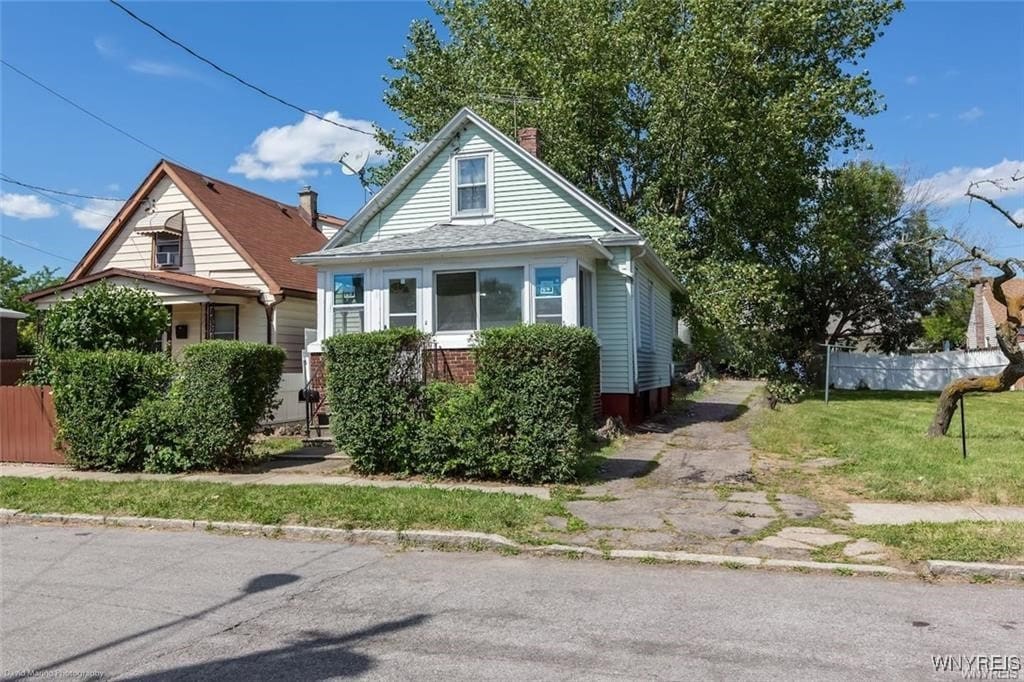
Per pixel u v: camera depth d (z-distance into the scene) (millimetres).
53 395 11719
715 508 8289
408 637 4789
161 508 8656
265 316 19141
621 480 9906
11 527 8406
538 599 5562
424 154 16078
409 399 10367
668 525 7582
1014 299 11562
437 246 13516
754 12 22391
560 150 23000
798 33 22859
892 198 31984
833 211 25312
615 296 15047
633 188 25109
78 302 13359
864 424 14961
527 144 18219
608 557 6699
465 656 4449
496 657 4426
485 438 9797
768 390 23000
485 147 15883
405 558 6855
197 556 6973
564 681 4062
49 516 8641
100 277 17797
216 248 19656
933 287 32812
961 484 8820
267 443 13398
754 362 23312
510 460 9719
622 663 4312
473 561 6727
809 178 25188
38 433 12258
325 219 27000
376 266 14211
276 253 20875
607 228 15148
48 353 12719
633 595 5641
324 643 4703
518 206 15672
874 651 4473
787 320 29109
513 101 22797
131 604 5539
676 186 24328
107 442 11289
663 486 9508
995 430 13586
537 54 23453
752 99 22750
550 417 9625
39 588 5973
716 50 21672
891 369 29891
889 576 6082
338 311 14680
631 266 14953
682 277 21828
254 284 19266
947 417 12570
